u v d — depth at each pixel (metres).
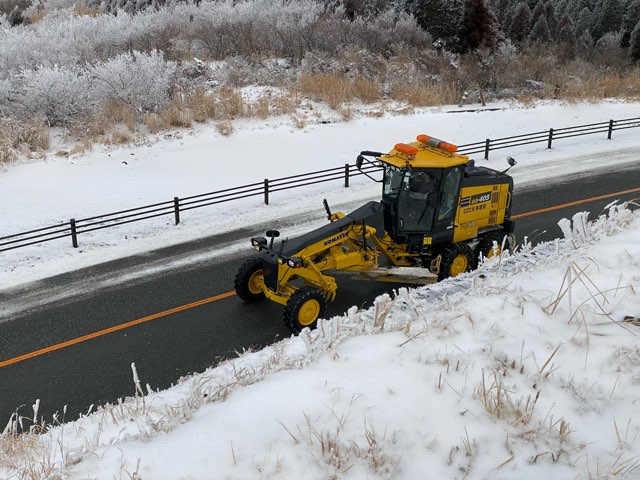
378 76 29.08
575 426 4.02
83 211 16.72
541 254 8.30
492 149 21.53
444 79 29.38
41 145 20.77
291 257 9.84
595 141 23.39
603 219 7.80
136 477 3.67
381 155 10.78
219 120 23.81
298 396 4.38
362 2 38.34
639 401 4.18
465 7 33.41
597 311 5.31
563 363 4.62
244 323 10.58
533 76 31.30
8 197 17.28
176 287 12.18
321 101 26.39
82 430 5.83
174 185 18.78
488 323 5.18
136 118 22.98
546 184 18.42
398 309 6.60
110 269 13.23
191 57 29.33
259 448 3.92
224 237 15.05
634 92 29.86
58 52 26.47
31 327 10.71
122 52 27.58
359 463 3.79
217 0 37.84
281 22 31.89
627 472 3.60
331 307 10.84
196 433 4.10
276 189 18.38
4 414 8.20
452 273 11.23
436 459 3.82
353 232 10.59
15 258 13.84
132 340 10.12
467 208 11.38
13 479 4.46
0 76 24.09
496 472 3.70
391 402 4.27
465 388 4.38
